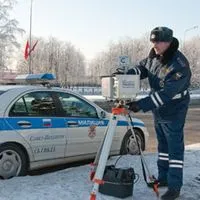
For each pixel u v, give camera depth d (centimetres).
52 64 8525
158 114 545
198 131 1576
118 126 855
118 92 480
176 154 538
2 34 4884
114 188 541
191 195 572
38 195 550
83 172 691
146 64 556
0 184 608
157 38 516
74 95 795
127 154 870
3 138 672
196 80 7994
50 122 738
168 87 505
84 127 789
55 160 747
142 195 562
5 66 4909
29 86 747
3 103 693
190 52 8119
